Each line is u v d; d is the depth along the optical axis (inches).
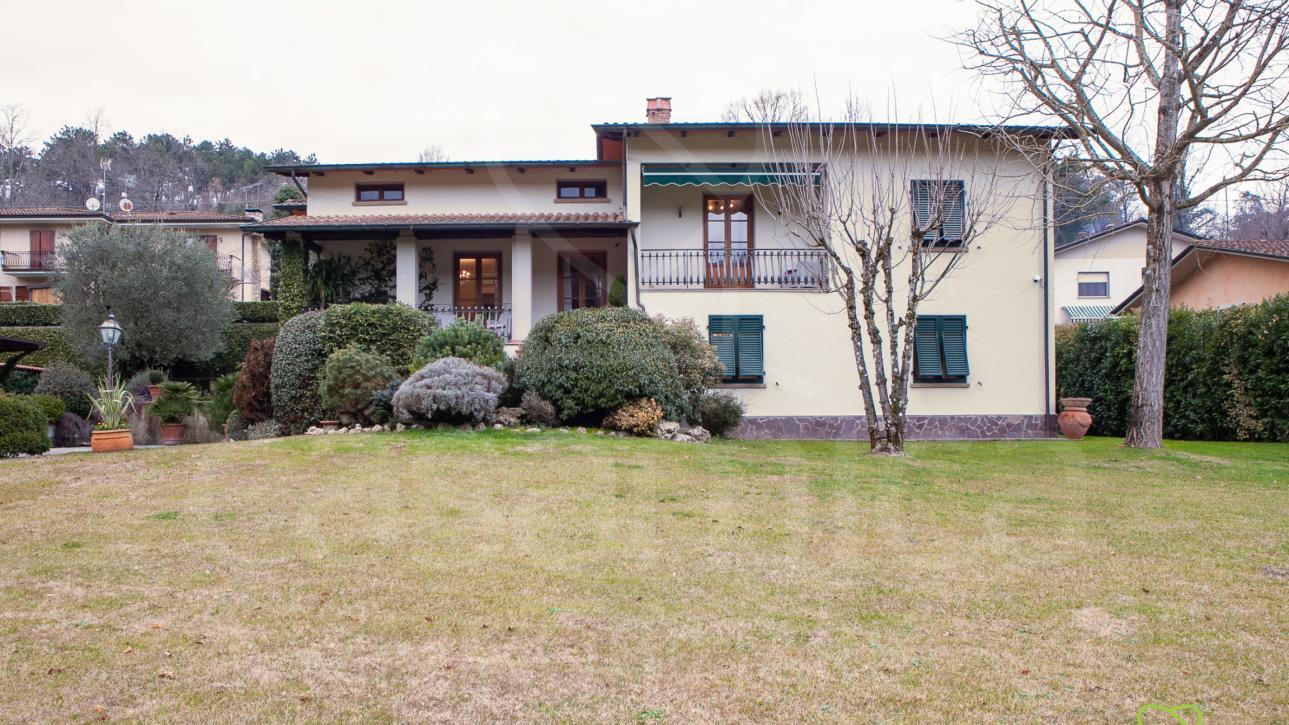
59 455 453.4
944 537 283.4
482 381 533.6
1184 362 700.7
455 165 795.4
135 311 967.6
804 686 160.1
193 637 180.2
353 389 542.0
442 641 181.2
